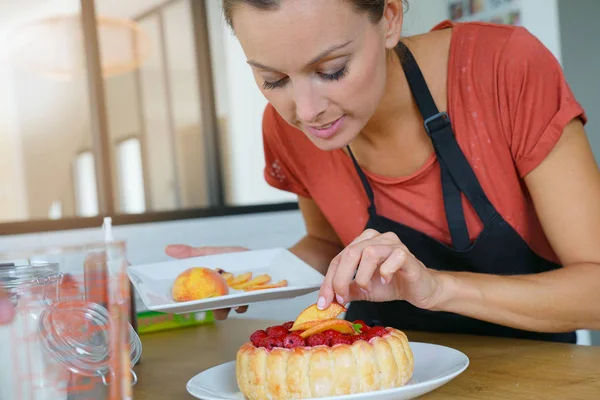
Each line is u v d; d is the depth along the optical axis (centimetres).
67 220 258
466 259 123
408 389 74
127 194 475
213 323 161
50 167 482
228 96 437
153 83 464
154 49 456
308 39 82
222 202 369
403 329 138
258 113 435
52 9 426
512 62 112
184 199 471
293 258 136
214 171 367
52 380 62
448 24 127
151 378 105
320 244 154
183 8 455
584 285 99
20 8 420
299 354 78
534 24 305
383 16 93
